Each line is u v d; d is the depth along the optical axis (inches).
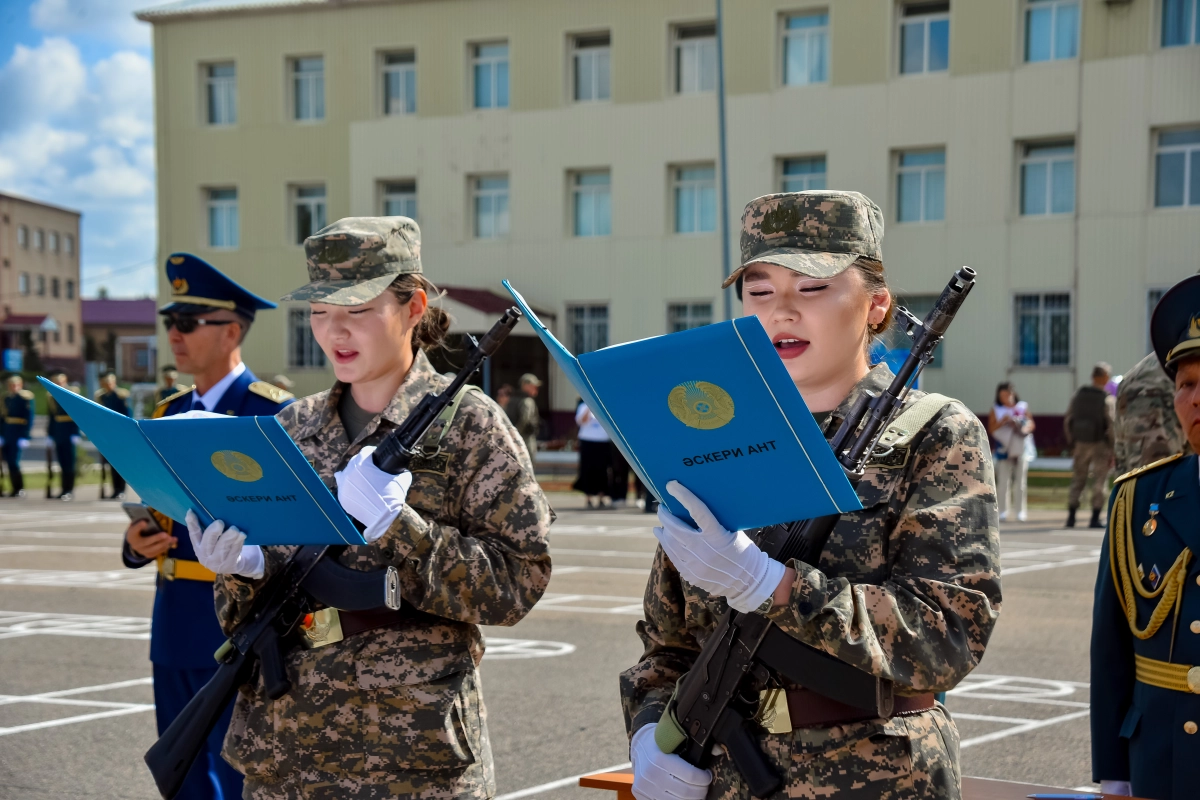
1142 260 925.8
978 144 966.4
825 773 83.4
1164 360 111.8
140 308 3356.3
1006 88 957.2
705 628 92.7
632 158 1072.8
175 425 95.3
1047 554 484.7
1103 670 115.3
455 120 1126.4
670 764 87.9
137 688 266.1
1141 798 109.5
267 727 110.0
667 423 74.5
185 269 172.6
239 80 1186.6
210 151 1198.3
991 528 83.6
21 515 687.7
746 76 1030.4
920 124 981.8
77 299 3292.3
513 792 191.9
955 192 975.0
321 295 112.3
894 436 85.4
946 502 83.4
